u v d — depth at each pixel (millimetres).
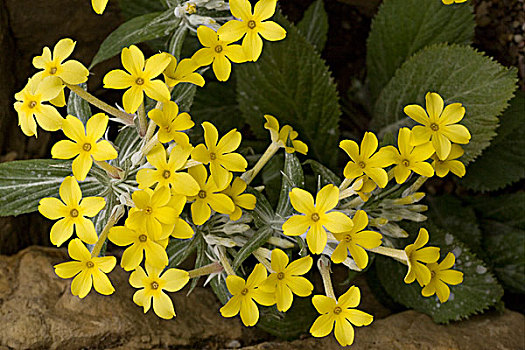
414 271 396
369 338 466
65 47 389
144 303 391
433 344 462
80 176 383
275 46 470
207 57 399
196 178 390
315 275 491
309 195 388
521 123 495
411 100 479
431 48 469
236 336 469
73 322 450
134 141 411
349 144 394
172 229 385
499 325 473
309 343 465
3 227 481
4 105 489
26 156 505
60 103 387
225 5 415
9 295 456
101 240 392
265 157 413
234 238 413
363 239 392
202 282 482
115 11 501
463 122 462
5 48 486
